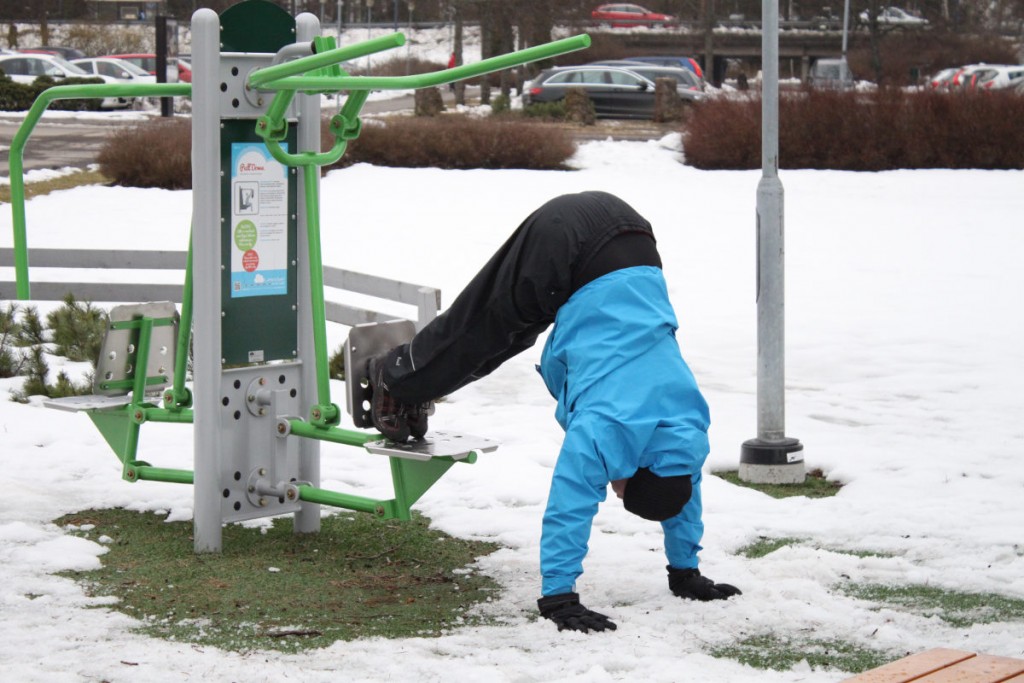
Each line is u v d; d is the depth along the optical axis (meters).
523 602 4.83
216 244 5.25
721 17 70.50
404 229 19.05
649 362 4.52
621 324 4.52
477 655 4.16
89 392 8.79
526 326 4.72
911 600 4.89
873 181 25.42
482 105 48.34
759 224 6.96
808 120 27.67
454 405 8.75
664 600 4.84
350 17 73.88
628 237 4.65
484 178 25.84
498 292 4.63
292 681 3.86
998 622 4.62
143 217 19.72
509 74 52.12
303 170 5.53
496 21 51.91
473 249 17.14
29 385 8.84
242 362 5.48
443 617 4.65
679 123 37.97
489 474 6.80
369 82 4.75
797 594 4.88
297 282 5.62
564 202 4.65
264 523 5.99
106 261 11.20
